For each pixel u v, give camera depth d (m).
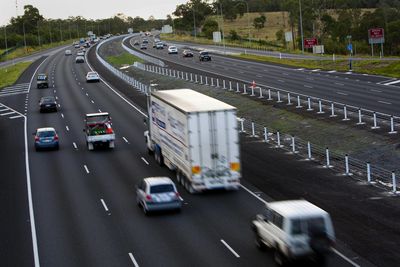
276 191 33.31
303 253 20.72
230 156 32.78
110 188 36.38
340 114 54.03
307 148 43.12
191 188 33.66
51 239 27.16
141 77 101.38
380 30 121.12
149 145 45.69
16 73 129.00
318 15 192.25
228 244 25.16
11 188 37.56
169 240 26.12
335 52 159.25
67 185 37.66
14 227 29.41
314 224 21.02
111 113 67.75
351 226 26.33
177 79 92.25
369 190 32.09
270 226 22.67
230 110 32.53
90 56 161.25
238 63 116.19
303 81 81.75
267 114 58.91
